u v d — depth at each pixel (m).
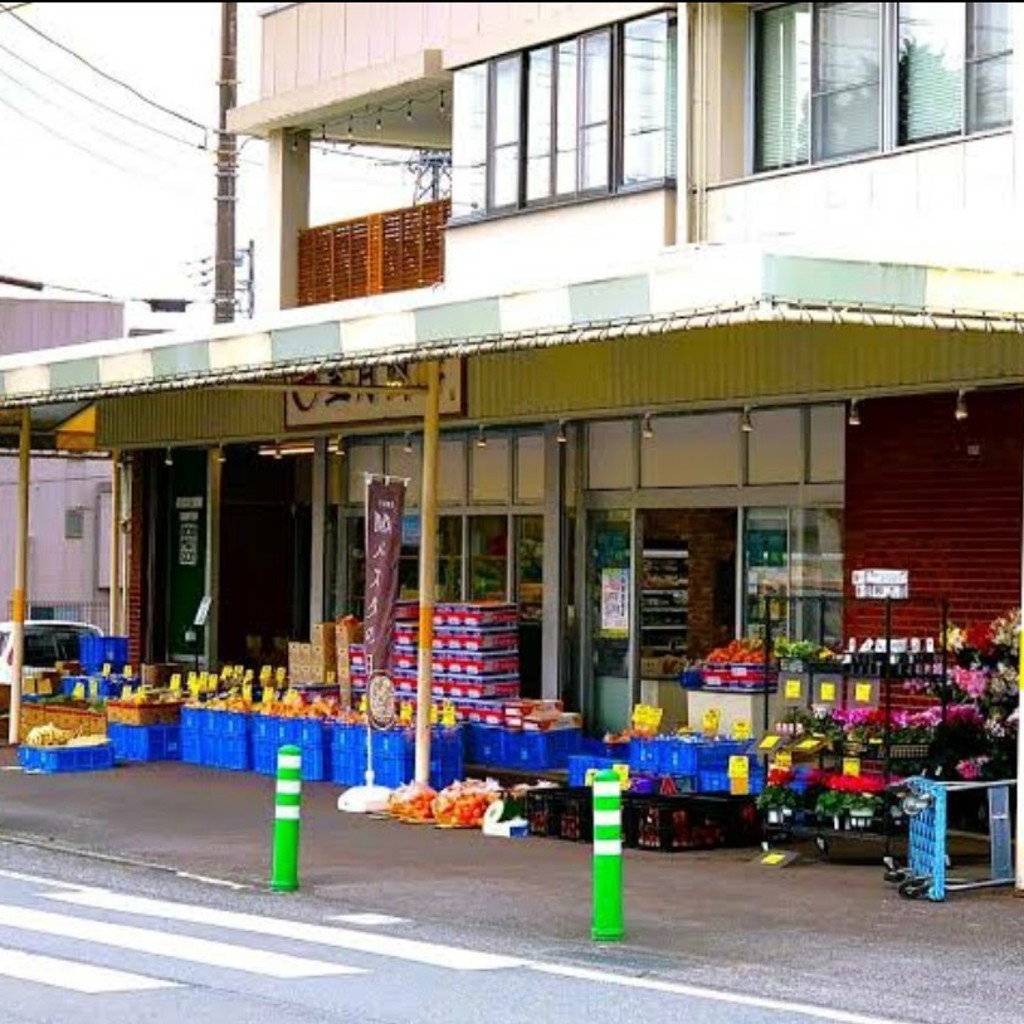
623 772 17.56
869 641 17.33
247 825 18.23
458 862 15.94
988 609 17.73
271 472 28.84
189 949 12.09
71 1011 10.17
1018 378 16.92
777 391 19.14
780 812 15.79
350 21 25.98
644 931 12.85
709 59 20.91
